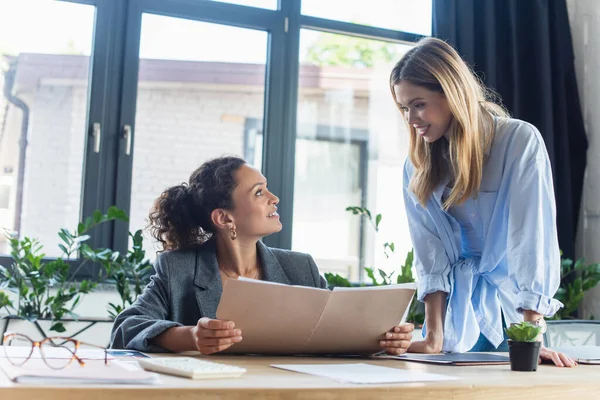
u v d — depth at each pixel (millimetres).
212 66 3529
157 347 1502
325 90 3750
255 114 3582
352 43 3809
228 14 3520
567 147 3742
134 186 3350
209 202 1813
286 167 3572
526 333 1345
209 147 3498
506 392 1063
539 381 1139
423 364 1437
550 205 1756
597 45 3842
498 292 1976
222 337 1382
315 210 3676
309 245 3650
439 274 1946
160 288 1722
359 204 3756
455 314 1949
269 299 1413
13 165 3197
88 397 848
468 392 1037
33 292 2885
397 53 3881
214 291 1738
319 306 1457
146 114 3398
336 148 3748
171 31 3457
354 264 3709
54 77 3273
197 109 3490
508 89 3734
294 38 3633
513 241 1737
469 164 1813
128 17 3352
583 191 3852
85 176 3242
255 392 914
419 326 3406
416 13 3881
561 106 3781
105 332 3115
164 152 3418
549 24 3873
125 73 3328
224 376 1042
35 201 3205
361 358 1560
